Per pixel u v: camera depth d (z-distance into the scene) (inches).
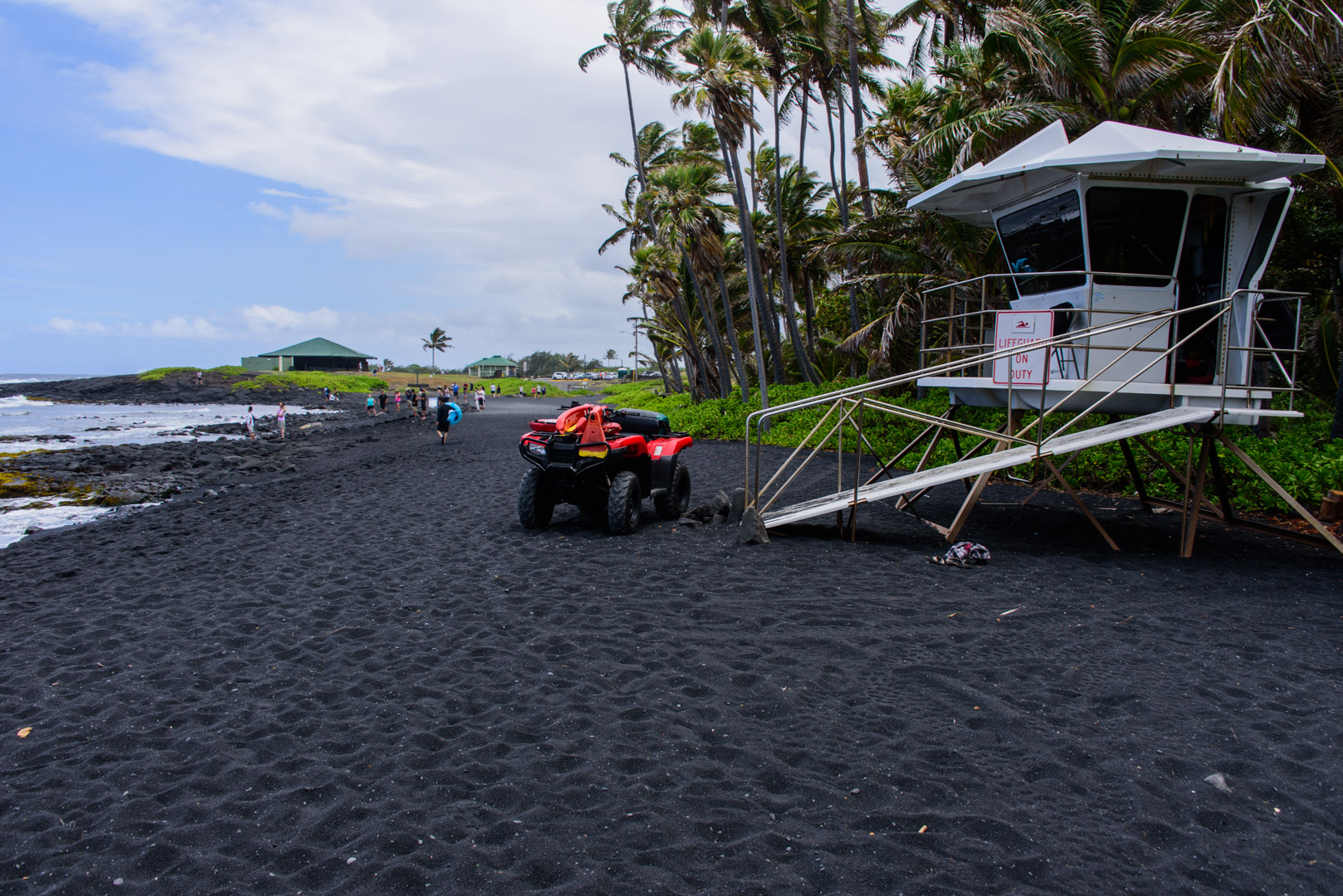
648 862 108.7
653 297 1561.3
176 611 253.6
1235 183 300.8
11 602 272.8
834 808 121.9
